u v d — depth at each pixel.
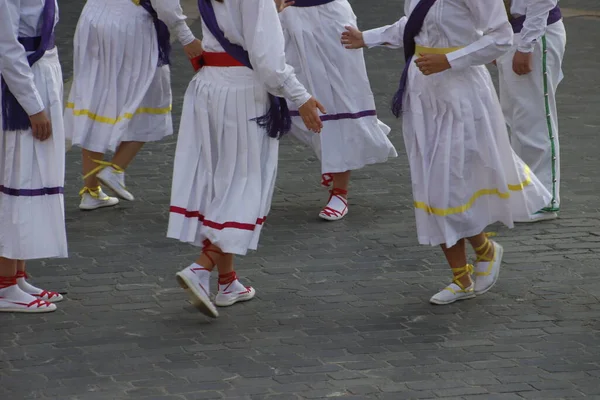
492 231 14.41
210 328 11.32
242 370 10.28
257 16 10.62
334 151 14.92
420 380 10.07
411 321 11.50
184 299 12.14
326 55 14.80
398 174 17.08
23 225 11.41
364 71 15.02
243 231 11.10
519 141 14.94
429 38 11.37
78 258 13.35
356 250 13.70
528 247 13.79
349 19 14.93
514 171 11.78
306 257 13.43
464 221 11.61
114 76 14.80
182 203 11.38
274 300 12.08
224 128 11.21
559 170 15.88
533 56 14.61
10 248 11.48
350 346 10.85
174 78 23.30
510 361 10.48
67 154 17.89
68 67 23.86
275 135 11.24
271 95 11.15
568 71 24.55
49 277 12.72
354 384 9.97
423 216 11.66
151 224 14.66
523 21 14.46
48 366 10.36
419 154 11.61
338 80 14.84
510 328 11.30
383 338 11.05
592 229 14.45
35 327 11.33
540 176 14.82
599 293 12.25
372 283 12.59
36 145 11.36
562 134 19.28
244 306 11.93
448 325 11.39
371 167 17.44
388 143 15.27
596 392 9.82
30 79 10.98
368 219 14.92
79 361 10.47
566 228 14.51
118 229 14.45
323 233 14.34
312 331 11.23
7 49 10.80
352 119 14.91
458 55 11.12
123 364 10.41
